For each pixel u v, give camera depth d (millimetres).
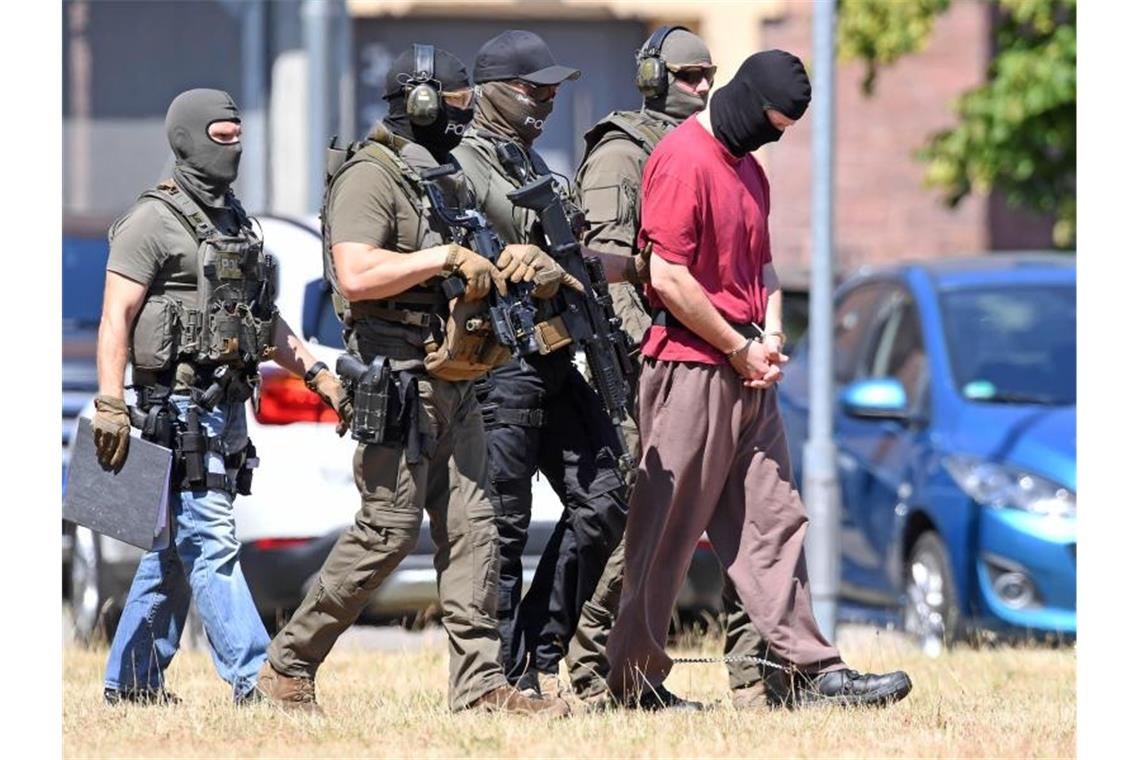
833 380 38656
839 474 41875
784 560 24406
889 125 78188
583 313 23469
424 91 22859
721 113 23594
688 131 23750
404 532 23234
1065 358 40500
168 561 25812
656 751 21719
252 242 24906
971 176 61094
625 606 24219
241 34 75250
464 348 22766
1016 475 37594
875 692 24297
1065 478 37188
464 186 23406
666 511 23938
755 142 23609
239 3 75125
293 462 32656
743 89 23406
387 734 22734
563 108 74875
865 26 59781
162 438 24484
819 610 38188
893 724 23531
